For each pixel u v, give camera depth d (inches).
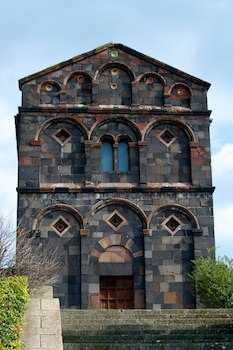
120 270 1316.4
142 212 1341.0
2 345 597.9
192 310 1011.3
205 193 1362.0
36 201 1330.0
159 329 880.3
